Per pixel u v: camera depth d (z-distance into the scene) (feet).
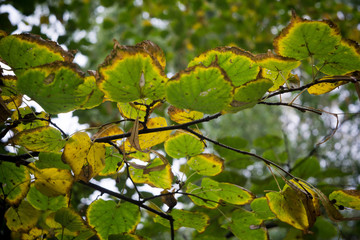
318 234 2.45
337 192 1.51
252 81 1.29
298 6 7.11
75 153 1.46
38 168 1.50
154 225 2.44
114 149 1.73
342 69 1.43
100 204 1.70
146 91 1.31
